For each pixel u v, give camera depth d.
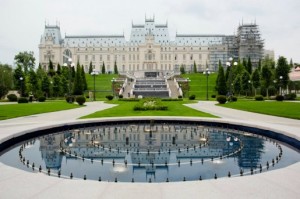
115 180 12.58
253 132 25.45
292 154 17.77
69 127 27.39
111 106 55.81
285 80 100.81
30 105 54.16
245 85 103.12
